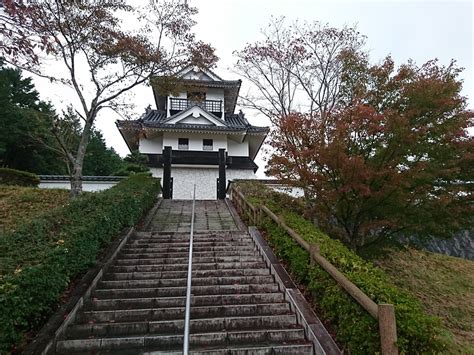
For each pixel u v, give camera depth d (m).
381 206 6.97
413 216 6.89
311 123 6.80
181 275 5.70
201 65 10.41
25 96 24.00
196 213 11.31
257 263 6.26
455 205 6.77
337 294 3.98
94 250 5.50
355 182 6.18
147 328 4.12
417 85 6.52
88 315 4.30
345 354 3.60
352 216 7.27
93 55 9.34
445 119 6.57
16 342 3.34
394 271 9.84
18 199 10.50
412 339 3.04
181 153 19.86
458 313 8.04
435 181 6.79
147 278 5.59
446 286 9.66
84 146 9.31
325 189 6.81
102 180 15.05
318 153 6.43
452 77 6.73
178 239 7.66
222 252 6.80
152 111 22.72
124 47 9.14
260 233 7.79
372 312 3.20
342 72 8.90
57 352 3.66
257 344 3.96
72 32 8.69
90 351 3.70
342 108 7.18
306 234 5.91
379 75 7.20
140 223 9.34
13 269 3.34
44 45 5.58
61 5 8.09
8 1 4.79
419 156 6.65
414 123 6.56
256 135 21.02
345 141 6.41
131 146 21.05
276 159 7.10
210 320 4.27
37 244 4.09
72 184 8.81
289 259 5.79
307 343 3.97
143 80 9.91
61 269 4.09
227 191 15.59
